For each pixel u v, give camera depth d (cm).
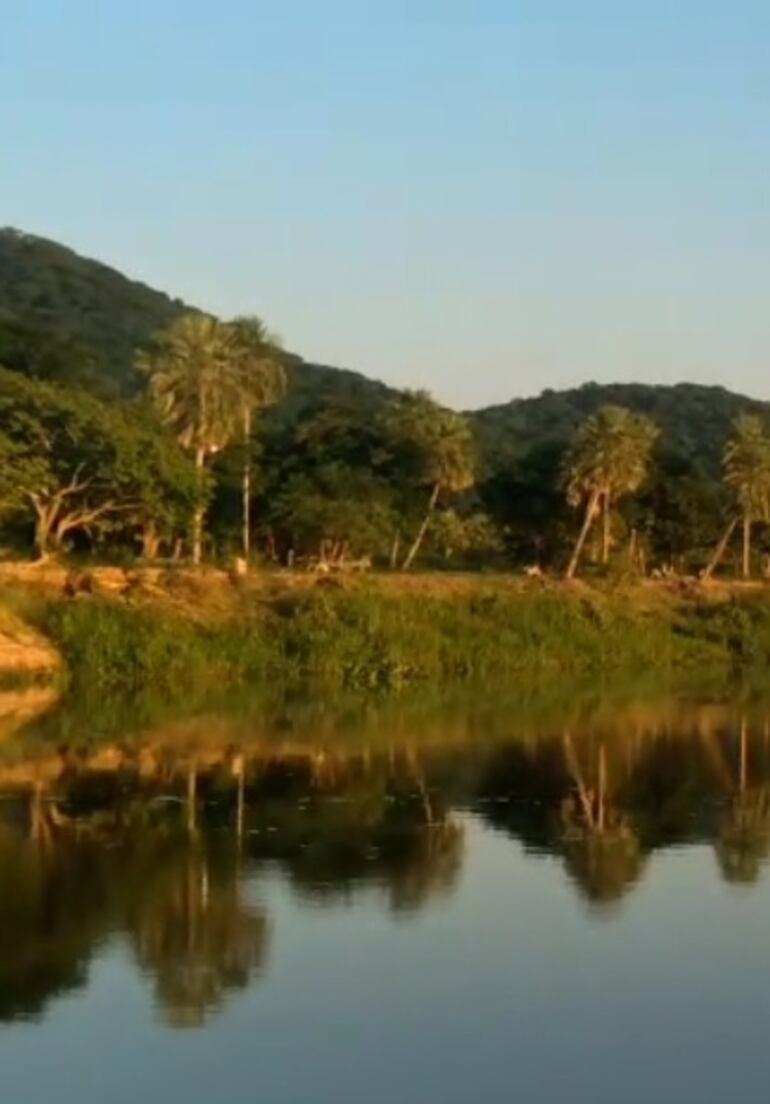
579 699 8300
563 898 3725
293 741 6288
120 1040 2759
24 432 9131
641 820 4716
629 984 3083
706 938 3391
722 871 4022
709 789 5294
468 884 3847
